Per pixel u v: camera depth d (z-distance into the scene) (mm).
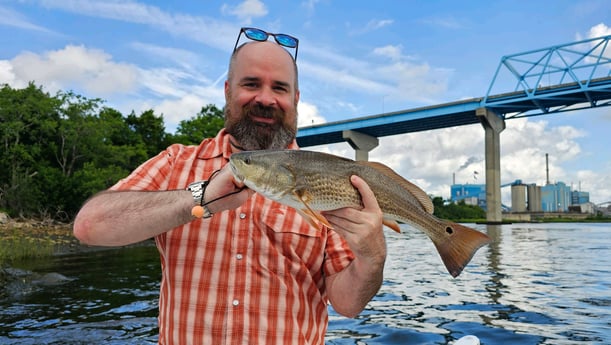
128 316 7293
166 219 2197
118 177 38719
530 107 57875
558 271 12828
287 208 2684
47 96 41938
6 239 20141
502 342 5785
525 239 29922
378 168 2480
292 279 2586
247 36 2877
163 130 48906
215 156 2799
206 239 2545
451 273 2459
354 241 2248
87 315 7352
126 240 2232
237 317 2455
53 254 17281
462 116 61375
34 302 8328
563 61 54750
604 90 51250
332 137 75375
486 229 50188
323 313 2750
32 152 39219
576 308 7758
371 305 7996
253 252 2559
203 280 2506
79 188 35281
